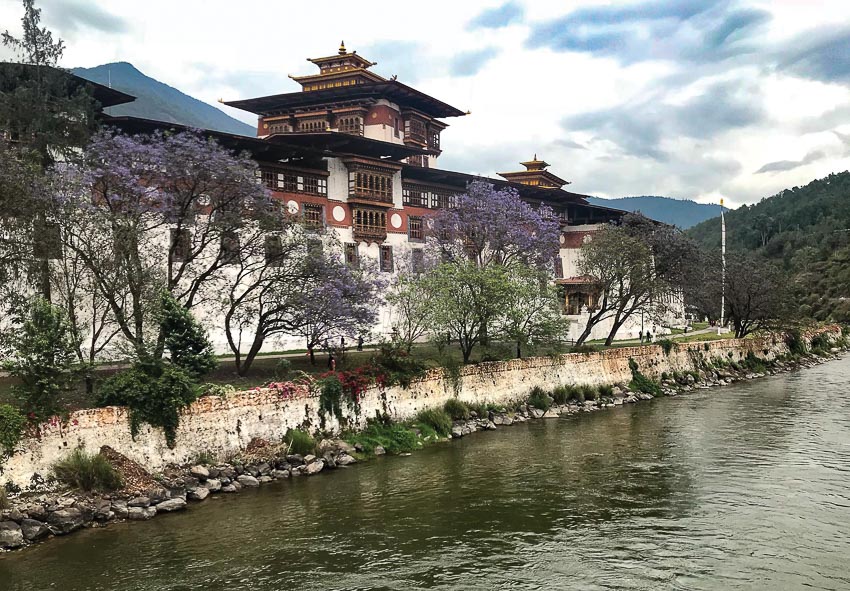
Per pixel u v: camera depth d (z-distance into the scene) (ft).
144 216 119.55
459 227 193.57
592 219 318.04
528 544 75.87
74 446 83.97
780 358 262.26
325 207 195.42
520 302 157.58
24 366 82.38
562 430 138.51
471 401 144.36
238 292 157.17
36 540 75.15
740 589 64.69
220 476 95.76
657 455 115.65
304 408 111.86
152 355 98.17
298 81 279.69
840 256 560.20
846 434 130.82
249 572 68.39
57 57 130.21
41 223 103.30
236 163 123.24
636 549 74.28
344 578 67.21
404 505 89.20
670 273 238.48
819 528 80.18
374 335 176.96
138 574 67.62
